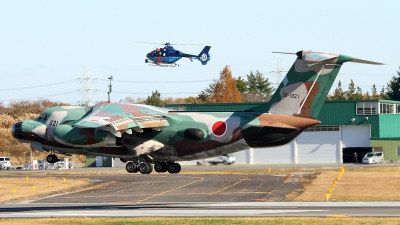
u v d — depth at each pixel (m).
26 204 152.75
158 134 135.50
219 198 155.62
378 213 117.12
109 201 156.00
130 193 175.62
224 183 196.88
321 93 127.50
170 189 183.38
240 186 186.38
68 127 132.38
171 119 135.50
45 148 145.38
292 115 129.00
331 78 126.56
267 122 129.88
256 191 171.25
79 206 144.25
